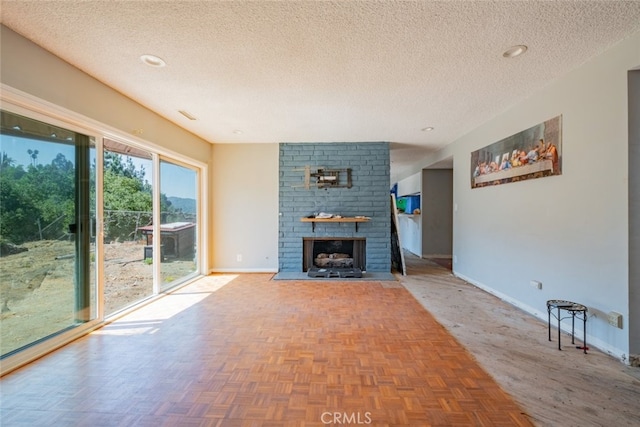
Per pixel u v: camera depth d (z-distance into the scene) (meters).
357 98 3.04
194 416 1.51
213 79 2.60
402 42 2.03
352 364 2.02
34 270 2.12
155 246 3.65
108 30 1.89
